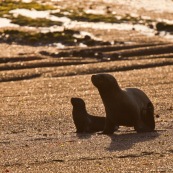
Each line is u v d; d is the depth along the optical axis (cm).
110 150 6134
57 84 13350
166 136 6900
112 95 7369
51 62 17000
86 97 11350
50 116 9269
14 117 9375
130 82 13088
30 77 15000
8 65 16662
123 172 5016
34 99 11488
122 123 7450
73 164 5503
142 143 6469
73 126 8400
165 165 5219
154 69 15138
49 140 7119
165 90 11694
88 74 15138
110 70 15525
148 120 7588
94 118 8044
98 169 5212
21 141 7169
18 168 5453
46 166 5481
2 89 13088
